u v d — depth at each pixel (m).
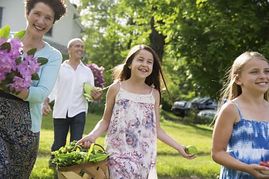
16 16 29.89
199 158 10.88
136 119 4.71
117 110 4.74
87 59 39.81
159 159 9.91
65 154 4.04
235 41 14.13
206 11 14.75
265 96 3.96
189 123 31.55
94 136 4.69
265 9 14.66
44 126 15.18
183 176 8.27
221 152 3.70
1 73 3.46
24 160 3.82
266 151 3.67
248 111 3.75
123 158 4.55
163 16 16.06
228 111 3.73
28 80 3.53
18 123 3.71
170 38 16.25
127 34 27.25
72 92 7.15
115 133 4.69
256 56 3.81
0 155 3.60
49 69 3.95
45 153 9.22
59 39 31.83
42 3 3.87
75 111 7.17
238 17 14.17
